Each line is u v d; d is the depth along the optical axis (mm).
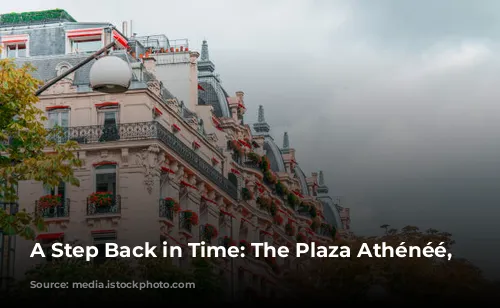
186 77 66125
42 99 54812
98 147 52812
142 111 54094
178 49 69500
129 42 70312
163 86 61031
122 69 28734
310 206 93812
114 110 54656
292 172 96625
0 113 35656
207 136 65312
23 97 36000
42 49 66438
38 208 52062
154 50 70438
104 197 52031
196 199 58812
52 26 66938
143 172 52594
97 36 66125
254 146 84062
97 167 53031
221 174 65625
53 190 52938
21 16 68250
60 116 54844
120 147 52750
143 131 52906
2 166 35594
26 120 36281
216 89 76188
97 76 28641
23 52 66812
